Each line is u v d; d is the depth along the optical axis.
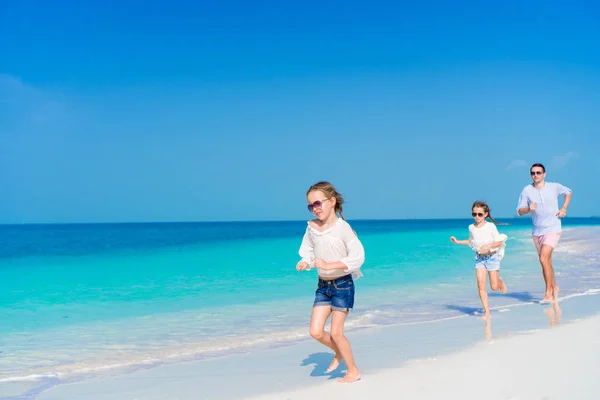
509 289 10.73
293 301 9.42
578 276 12.78
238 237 42.94
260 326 7.26
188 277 13.33
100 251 24.62
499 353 5.09
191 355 5.73
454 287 11.04
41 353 5.86
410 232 50.22
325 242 4.50
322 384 4.43
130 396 4.33
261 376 4.81
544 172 9.12
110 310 8.61
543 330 6.22
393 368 4.77
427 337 6.18
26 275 14.23
